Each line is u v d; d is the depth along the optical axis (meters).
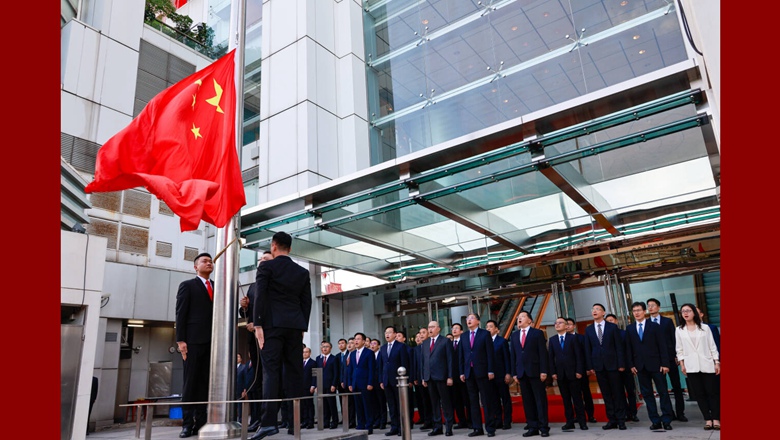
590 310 10.20
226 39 17.77
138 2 15.27
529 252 10.23
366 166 13.94
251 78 16.30
